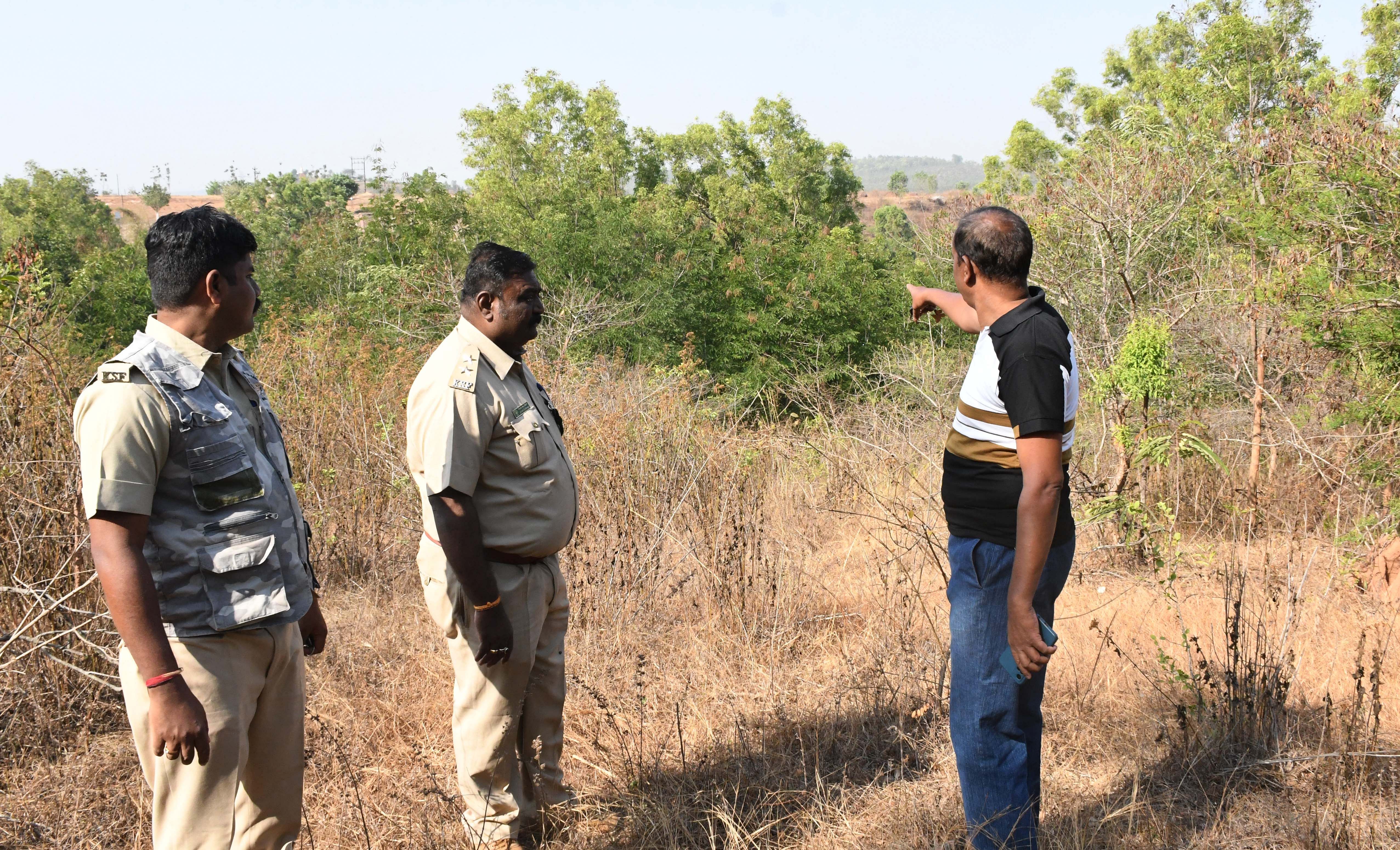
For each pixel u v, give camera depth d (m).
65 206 44.91
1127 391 5.28
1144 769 3.12
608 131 34.56
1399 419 5.47
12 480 3.75
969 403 2.42
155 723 1.84
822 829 2.82
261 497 2.08
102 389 1.90
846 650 4.06
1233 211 7.97
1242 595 3.59
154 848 2.21
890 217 59.00
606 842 2.81
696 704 3.61
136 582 1.84
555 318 14.02
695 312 16.67
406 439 5.97
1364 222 6.33
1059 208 8.29
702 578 4.60
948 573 4.83
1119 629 4.15
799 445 7.07
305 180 71.19
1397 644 3.76
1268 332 5.85
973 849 2.53
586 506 5.13
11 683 3.36
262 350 7.86
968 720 2.50
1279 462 6.05
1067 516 2.46
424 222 18.03
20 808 2.88
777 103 37.78
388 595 4.91
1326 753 3.01
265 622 2.06
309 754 2.88
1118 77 31.67
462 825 2.77
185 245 2.02
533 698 2.80
